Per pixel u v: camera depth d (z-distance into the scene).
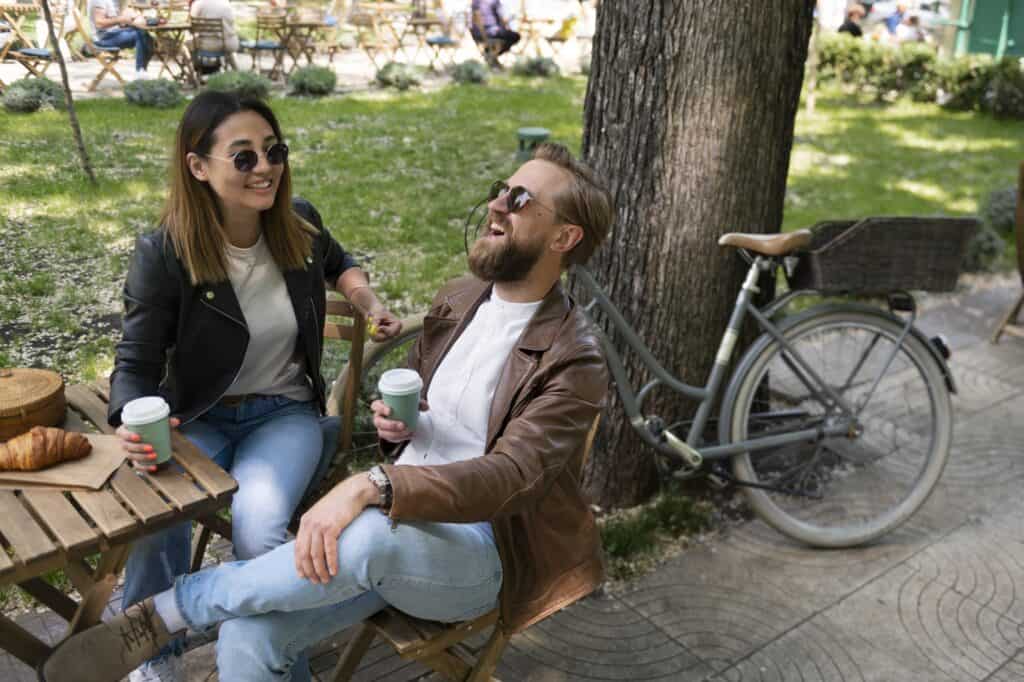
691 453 3.13
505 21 14.66
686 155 3.11
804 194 8.23
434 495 1.69
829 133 11.18
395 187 7.58
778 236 2.99
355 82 12.54
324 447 2.51
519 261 1.96
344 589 1.75
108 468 1.86
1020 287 6.11
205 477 1.87
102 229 6.02
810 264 3.01
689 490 3.58
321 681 2.51
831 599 3.02
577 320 2.00
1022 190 4.91
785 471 3.69
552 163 1.97
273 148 2.15
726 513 3.48
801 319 3.17
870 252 2.98
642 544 3.21
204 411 2.30
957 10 16.88
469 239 6.39
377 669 2.57
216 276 2.19
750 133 3.13
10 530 1.67
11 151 7.62
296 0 15.38
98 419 2.11
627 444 3.36
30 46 10.44
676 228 3.18
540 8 17.39
